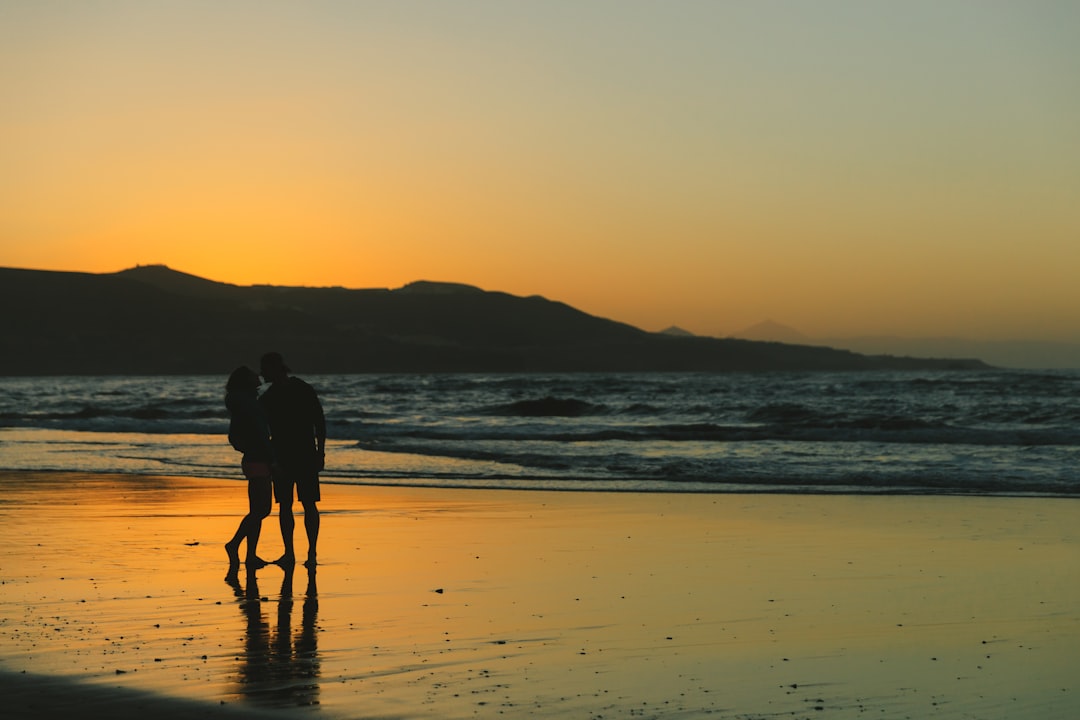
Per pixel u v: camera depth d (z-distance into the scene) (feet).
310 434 34.17
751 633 24.59
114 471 69.72
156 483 60.64
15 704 18.60
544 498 53.52
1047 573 32.19
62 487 58.54
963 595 28.96
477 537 40.45
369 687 19.94
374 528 43.06
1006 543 38.11
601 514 47.11
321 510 49.16
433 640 23.89
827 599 28.50
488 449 84.89
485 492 56.49
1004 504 49.34
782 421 134.31
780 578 31.65
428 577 32.04
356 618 26.21
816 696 19.53
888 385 240.94
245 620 25.90
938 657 22.36
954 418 127.85
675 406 169.89
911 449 79.71
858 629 24.98
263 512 33.65
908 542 38.47
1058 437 86.94
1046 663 21.83
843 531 41.34
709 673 21.13
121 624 25.45
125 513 47.44
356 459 77.92
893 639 23.99
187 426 121.29
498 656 22.43
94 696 19.12
